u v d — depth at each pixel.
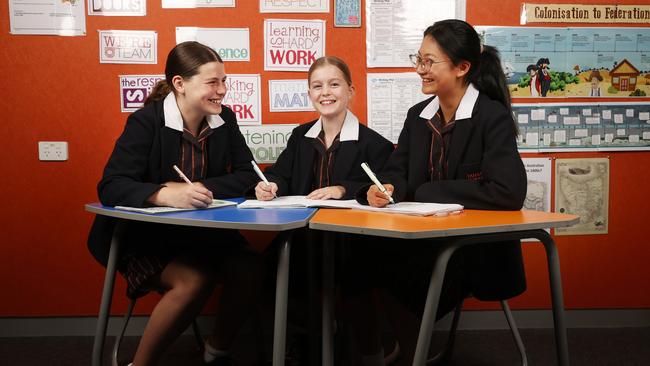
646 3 2.46
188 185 1.66
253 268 1.87
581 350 2.26
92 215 2.49
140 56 2.43
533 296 2.54
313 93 2.11
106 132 2.45
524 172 1.60
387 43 2.43
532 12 2.44
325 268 1.49
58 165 2.47
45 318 2.52
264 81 2.45
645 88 2.49
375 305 1.74
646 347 2.29
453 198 1.60
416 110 1.96
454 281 1.65
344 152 2.10
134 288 1.71
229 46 2.43
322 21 2.43
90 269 2.50
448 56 1.72
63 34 2.42
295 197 1.91
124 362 2.16
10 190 2.47
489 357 2.20
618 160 2.51
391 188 1.62
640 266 2.54
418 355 1.23
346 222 1.27
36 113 2.45
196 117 1.96
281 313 1.33
